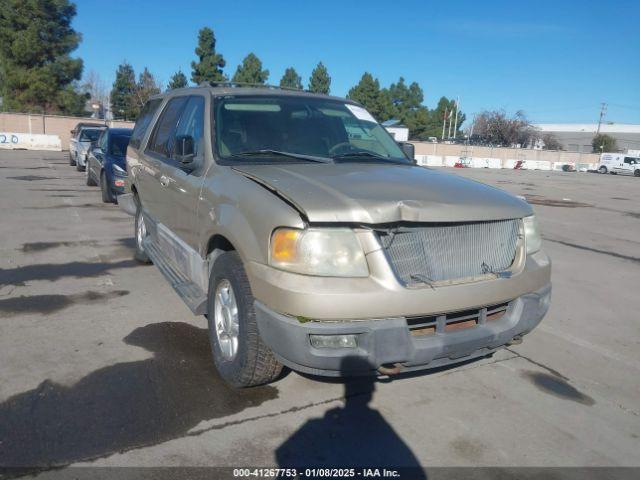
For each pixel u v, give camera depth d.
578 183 30.58
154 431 3.06
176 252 4.61
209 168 3.93
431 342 3.00
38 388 3.46
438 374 3.99
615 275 7.44
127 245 7.62
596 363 4.36
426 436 3.18
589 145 95.56
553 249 9.16
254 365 3.27
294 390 3.61
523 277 3.39
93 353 4.02
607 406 3.66
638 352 4.64
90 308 5.00
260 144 4.16
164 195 4.86
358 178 3.41
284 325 2.86
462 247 3.16
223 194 3.54
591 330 5.14
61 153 29.31
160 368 3.81
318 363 2.85
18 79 38.91
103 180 11.31
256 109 4.44
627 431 3.36
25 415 3.14
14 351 3.99
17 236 7.89
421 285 2.96
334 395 3.57
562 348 4.64
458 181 3.73
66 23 40.72
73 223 9.11
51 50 40.06
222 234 3.44
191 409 3.31
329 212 2.86
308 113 4.63
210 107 4.32
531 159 60.88
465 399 3.64
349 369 2.89
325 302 2.78
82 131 19.19
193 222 4.04
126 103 59.31
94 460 2.78
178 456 2.85
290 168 3.65
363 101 64.62
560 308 5.79
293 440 3.05
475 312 3.23
